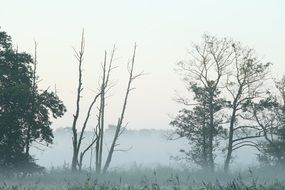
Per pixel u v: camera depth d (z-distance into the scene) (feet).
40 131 112.06
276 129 139.64
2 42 113.70
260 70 141.38
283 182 81.15
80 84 132.57
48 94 113.09
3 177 102.89
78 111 132.57
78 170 130.31
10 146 106.32
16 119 106.42
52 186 75.46
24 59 112.78
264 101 138.31
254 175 114.32
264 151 140.87
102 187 60.59
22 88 106.01
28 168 109.50
